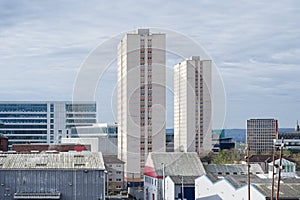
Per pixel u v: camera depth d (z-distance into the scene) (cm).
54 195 6331
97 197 6412
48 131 17488
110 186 9725
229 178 7150
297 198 6009
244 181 6862
